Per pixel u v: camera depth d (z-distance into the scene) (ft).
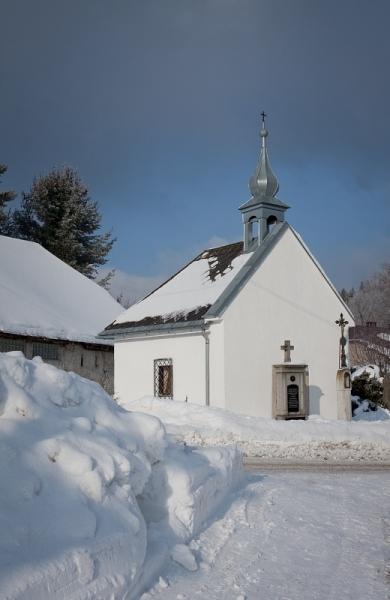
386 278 250.37
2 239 112.68
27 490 16.19
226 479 28.55
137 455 21.21
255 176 80.48
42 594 13.66
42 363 22.97
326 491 33.73
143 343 78.95
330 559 22.09
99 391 24.67
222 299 69.31
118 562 16.42
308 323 76.13
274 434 56.85
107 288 182.09
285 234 75.51
